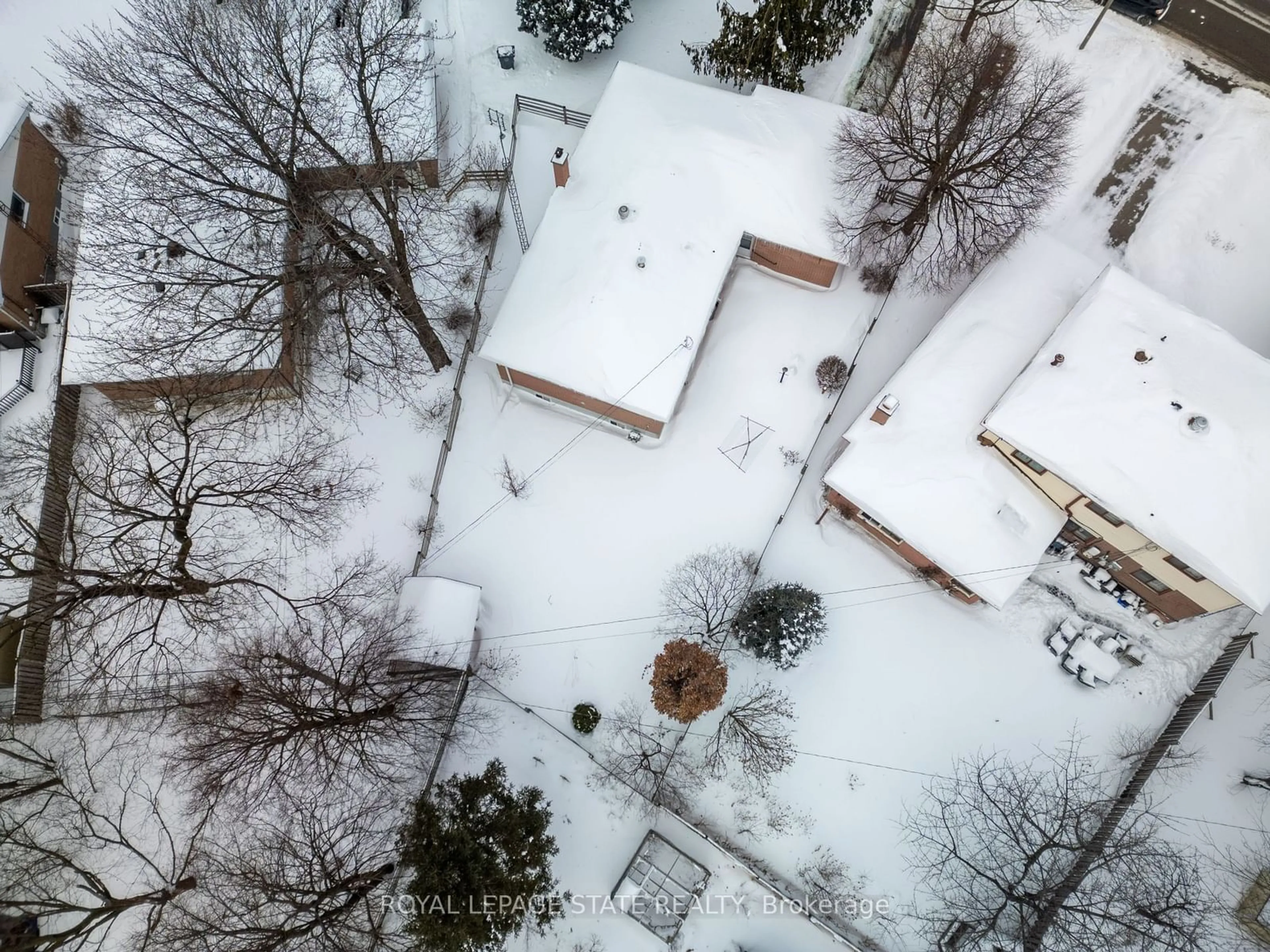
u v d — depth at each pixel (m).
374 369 27.94
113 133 26.23
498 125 31.34
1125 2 30.88
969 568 23.97
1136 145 29.92
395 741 23.70
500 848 21.08
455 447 28.11
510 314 25.94
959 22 30.89
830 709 25.53
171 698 25.38
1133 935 22.30
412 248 27.14
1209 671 25.11
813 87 31.27
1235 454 21.56
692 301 25.77
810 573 26.64
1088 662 24.95
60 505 27.25
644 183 26.69
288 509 26.62
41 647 25.81
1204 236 28.73
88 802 25.11
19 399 28.47
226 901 22.92
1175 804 24.17
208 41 23.62
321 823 22.56
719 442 27.81
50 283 29.47
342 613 23.97
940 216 26.94
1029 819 22.55
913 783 24.86
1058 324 25.20
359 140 26.78
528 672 25.98
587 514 27.36
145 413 27.75
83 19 32.09
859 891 24.12
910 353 28.05
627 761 25.06
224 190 23.12
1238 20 30.94
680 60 31.89
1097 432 22.22
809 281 28.83
